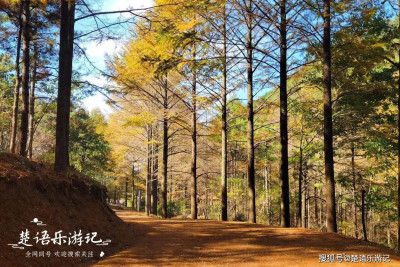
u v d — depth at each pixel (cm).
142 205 4869
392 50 1090
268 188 2908
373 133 1235
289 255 745
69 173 984
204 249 835
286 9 1229
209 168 2750
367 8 1041
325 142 1097
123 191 5453
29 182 768
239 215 2681
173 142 2281
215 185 3003
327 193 1075
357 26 1139
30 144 2019
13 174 745
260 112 1648
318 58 1262
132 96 1858
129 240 935
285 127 1271
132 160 2742
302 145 1991
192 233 1082
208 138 2369
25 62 1363
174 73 1634
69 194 908
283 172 1255
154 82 1762
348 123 1398
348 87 1247
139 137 2169
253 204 1454
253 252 791
